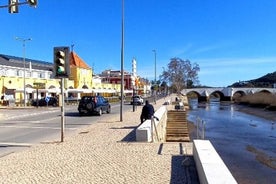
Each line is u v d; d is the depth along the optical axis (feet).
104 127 76.89
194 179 30.76
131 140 55.31
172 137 102.78
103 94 334.03
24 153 45.55
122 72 95.66
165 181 30.42
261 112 249.14
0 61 250.98
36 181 31.07
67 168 36.06
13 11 61.77
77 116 118.62
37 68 283.79
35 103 198.80
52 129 78.43
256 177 59.72
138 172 33.76
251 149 93.81
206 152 32.32
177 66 409.90
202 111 266.36
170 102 224.74
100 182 30.42
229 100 472.03
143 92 439.22
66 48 54.03
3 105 191.62
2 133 71.51
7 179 31.86
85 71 307.37
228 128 149.18
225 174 24.58
